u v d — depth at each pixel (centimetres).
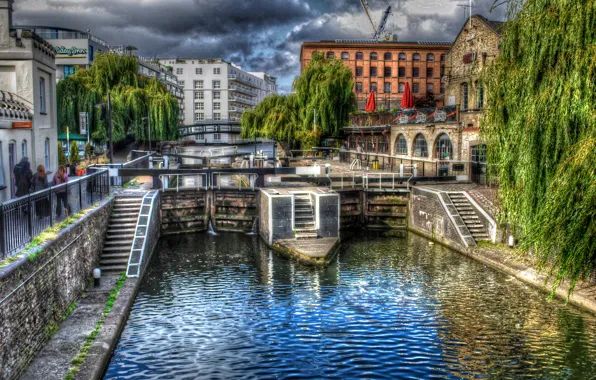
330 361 1252
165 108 5209
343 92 4853
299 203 2586
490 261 2073
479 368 1209
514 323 1466
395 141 4200
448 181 3036
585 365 1215
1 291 927
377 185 3019
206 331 1423
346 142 5156
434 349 1312
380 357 1273
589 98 1273
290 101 5266
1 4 1966
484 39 3412
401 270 2031
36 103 2042
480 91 1794
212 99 12462
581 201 1250
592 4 1297
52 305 1259
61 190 1531
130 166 2994
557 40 1366
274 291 1781
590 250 1263
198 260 2225
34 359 1113
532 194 1455
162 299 1688
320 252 2162
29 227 1212
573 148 1276
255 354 1286
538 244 1433
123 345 1316
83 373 1055
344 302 1662
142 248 1952
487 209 2392
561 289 1650
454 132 3291
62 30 7612
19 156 1869
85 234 1648
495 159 1691
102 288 1655
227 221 2877
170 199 2780
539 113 1390
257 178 2886
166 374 1173
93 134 4606
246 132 5425
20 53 1983
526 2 1512
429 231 2661
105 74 5216
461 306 1605
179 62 12369
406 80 8500
